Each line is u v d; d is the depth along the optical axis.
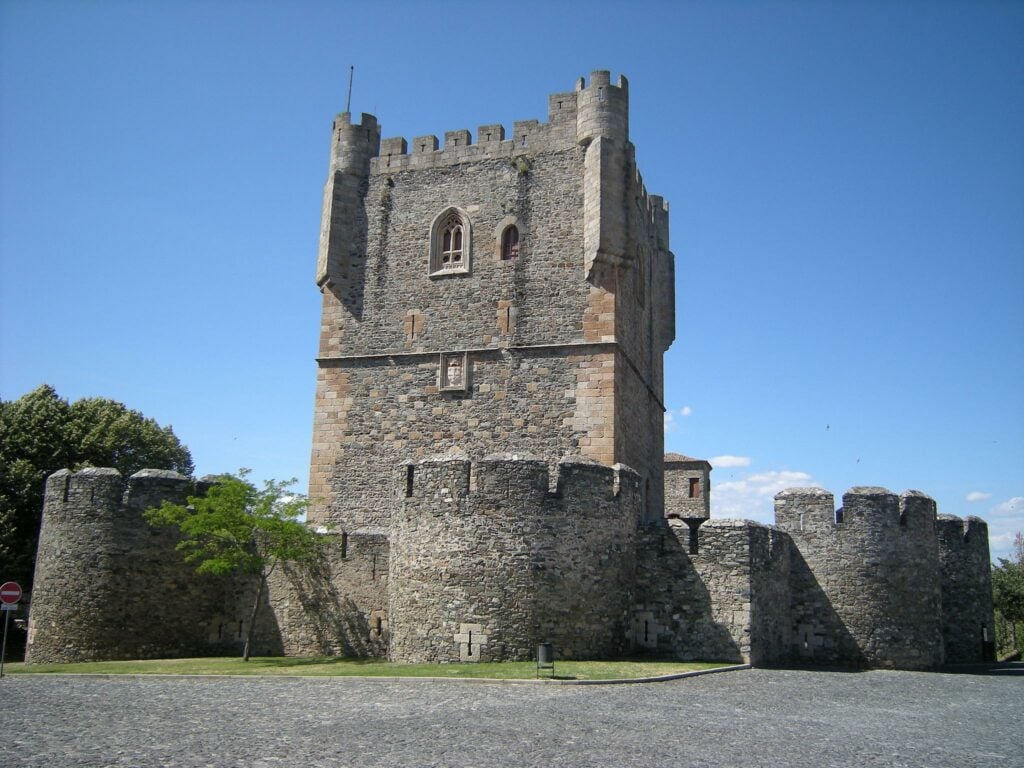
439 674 22.03
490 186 36.22
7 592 25.95
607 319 33.59
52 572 29.44
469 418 34.22
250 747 13.73
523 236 35.25
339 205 37.34
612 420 32.78
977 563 36.66
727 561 26.70
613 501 26.56
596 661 24.67
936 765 13.92
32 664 28.28
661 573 27.16
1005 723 18.38
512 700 18.53
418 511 25.97
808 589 29.62
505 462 25.45
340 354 36.16
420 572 25.58
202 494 31.31
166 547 30.05
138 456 50.00
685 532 27.22
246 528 28.58
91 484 29.81
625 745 14.30
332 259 36.78
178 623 29.70
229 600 30.34
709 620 26.48
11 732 14.95
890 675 26.50
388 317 36.09
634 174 35.62
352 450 35.16
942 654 30.02
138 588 29.48
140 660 28.56
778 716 17.75
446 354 34.97
